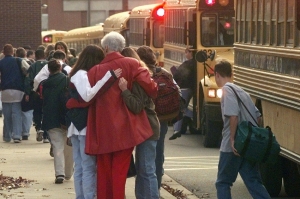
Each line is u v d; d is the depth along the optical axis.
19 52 39.03
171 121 21.05
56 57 26.73
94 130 16.92
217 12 37.75
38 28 72.12
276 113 22.55
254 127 17.86
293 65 20.72
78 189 18.48
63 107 24.17
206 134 35.38
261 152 17.70
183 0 40.62
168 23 45.50
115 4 99.56
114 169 16.81
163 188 23.95
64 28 149.88
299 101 20.09
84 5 100.31
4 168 28.27
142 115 17.06
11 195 22.44
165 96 20.28
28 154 32.47
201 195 23.91
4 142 37.47
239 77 26.83
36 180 25.39
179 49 41.75
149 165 17.88
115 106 16.73
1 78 36.88
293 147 20.86
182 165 30.22
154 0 98.44
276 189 23.66
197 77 37.22
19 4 71.69
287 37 21.39
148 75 17.25
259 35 24.47
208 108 34.81
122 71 16.94
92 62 17.59
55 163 24.62
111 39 17.22
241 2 26.81
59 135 24.56
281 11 21.98
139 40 54.38
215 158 32.19
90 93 16.70
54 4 149.25
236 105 17.97
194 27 37.50
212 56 36.47
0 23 71.56
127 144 16.67
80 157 18.44
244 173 18.23
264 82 23.58
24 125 38.34
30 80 33.59
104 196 17.00
